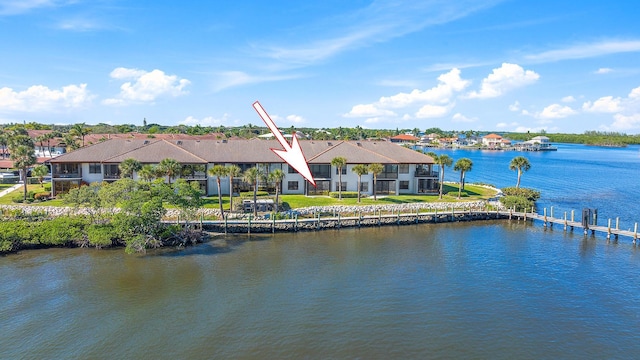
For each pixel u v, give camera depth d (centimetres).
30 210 5759
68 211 5728
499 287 3819
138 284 3809
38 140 11625
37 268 4175
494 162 18888
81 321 3127
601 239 5512
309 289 3738
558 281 3975
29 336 2922
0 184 7944
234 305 3406
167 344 2833
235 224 5634
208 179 7225
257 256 4641
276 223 5734
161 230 5062
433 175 8000
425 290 3738
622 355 2741
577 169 15450
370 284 3862
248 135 17488
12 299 3475
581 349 2805
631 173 14100
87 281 3862
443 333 2992
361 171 6788
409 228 6041
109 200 4881
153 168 6034
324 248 4969
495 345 2844
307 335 2955
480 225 6281
